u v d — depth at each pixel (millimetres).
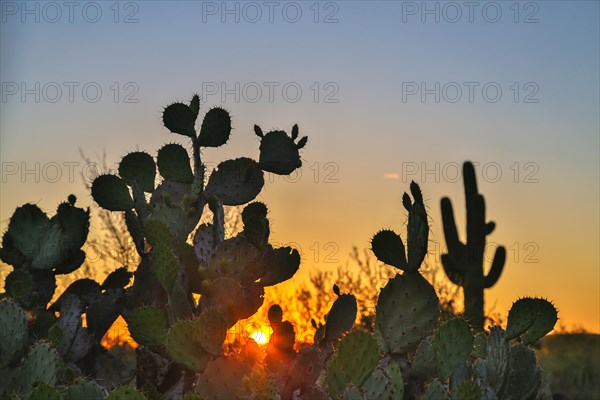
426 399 3299
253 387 2824
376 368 3049
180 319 3553
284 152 4043
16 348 3502
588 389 10711
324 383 3225
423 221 3533
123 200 4039
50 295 4344
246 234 3639
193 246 3771
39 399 2908
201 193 3936
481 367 3941
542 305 4078
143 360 3547
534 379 4066
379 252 3588
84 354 4047
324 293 12234
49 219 4367
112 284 4340
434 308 3557
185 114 4047
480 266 15445
